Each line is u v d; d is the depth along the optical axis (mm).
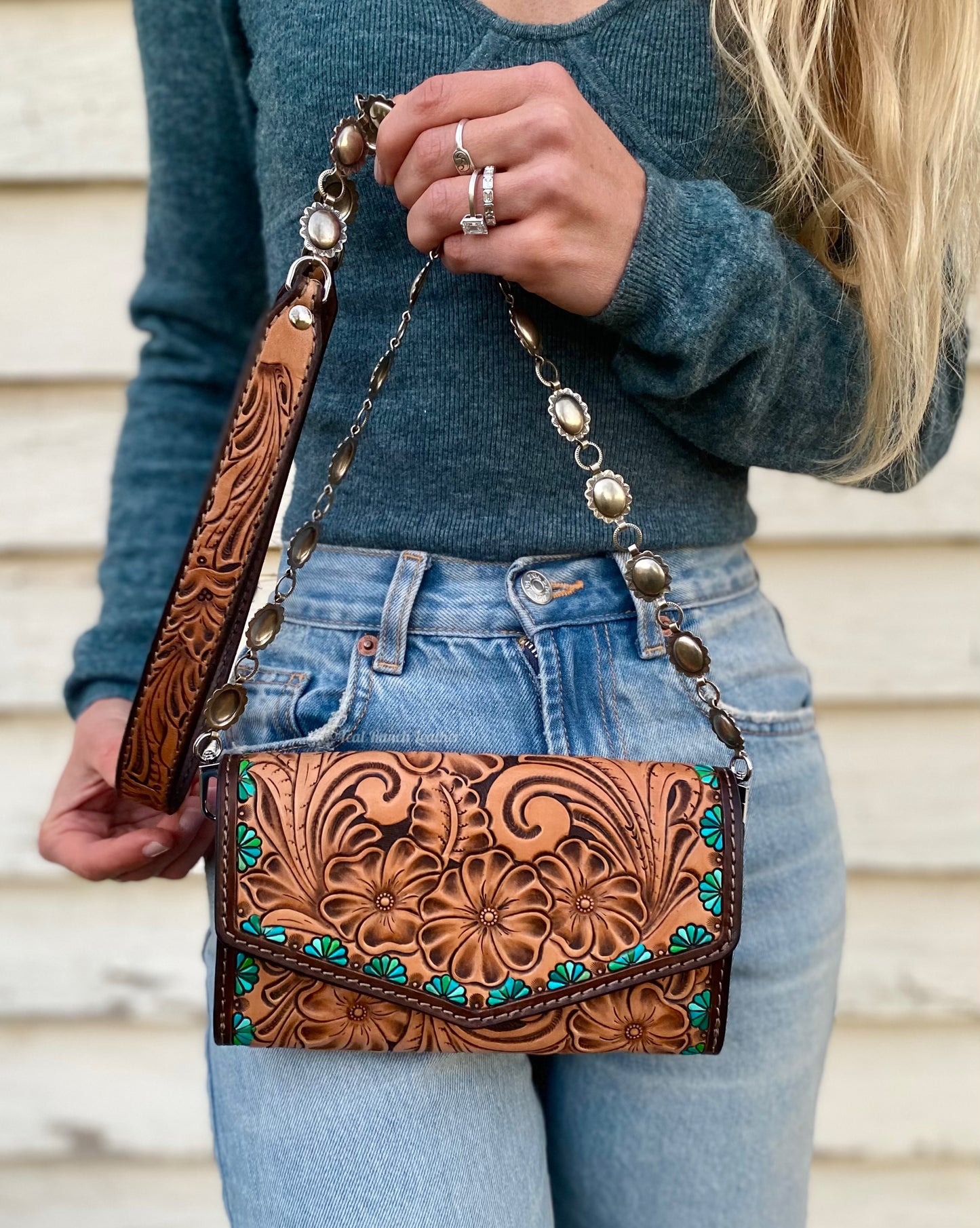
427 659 651
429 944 592
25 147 1279
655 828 613
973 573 1352
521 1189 642
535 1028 603
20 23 1257
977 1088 1455
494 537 651
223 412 925
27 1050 1442
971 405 1312
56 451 1338
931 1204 1474
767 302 598
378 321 658
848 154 659
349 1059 627
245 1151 645
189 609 608
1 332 1312
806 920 741
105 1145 1456
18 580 1357
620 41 633
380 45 632
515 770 612
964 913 1422
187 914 1426
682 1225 739
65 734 1384
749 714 706
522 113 543
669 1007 610
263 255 938
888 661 1368
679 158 653
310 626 677
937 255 685
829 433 689
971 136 717
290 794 597
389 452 656
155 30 866
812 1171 1483
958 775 1387
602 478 625
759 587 784
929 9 661
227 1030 597
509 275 570
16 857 1399
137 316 930
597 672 651
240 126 874
